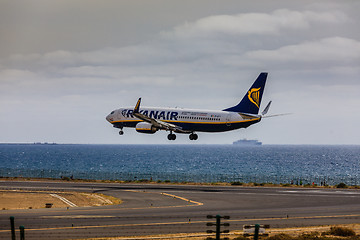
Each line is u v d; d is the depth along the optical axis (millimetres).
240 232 158375
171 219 180250
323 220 184750
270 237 146875
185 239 145375
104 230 157250
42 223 168625
